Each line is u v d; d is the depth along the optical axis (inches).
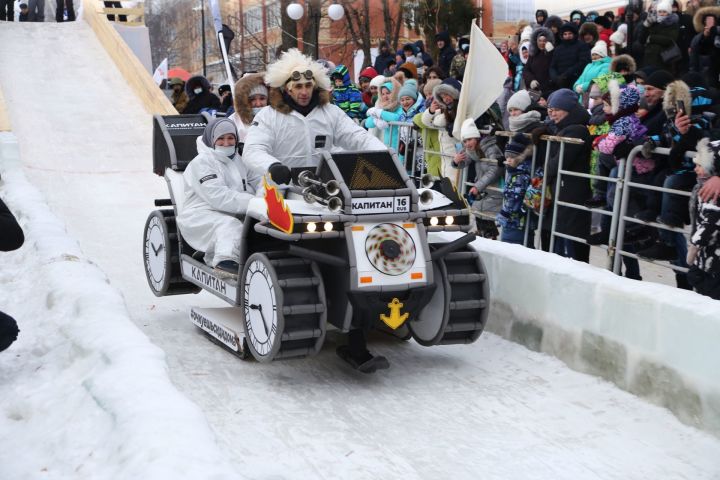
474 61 313.9
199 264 240.8
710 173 201.2
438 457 163.9
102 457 131.3
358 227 191.9
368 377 208.4
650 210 249.6
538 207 284.5
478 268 208.8
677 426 177.2
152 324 253.9
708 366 171.8
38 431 150.7
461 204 203.6
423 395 196.4
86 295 208.7
